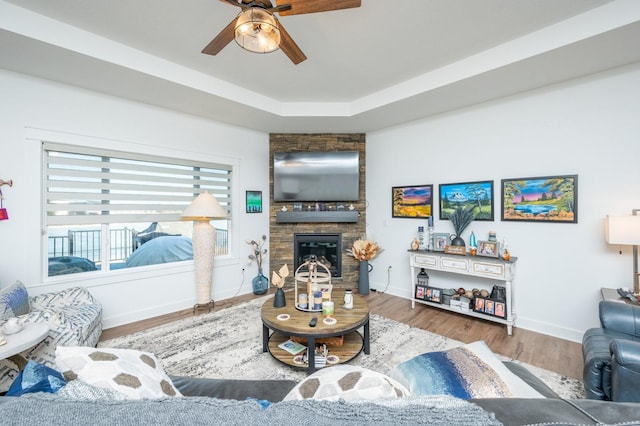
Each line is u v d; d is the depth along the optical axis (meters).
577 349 2.38
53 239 2.66
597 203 2.45
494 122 3.05
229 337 2.58
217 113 3.44
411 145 3.81
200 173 3.65
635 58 2.21
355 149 4.34
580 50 2.09
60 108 2.61
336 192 4.15
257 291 3.98
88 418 0.49
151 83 2.63
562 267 2.62
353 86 3.11
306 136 4.32
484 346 1.17
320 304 2.31
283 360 2.05
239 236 4.00
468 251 3.13
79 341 1.95
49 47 2.05
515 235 2.90
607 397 1.42
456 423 0.48
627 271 2.31
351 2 1.51
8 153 2.37
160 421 0.49
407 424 0.48
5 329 1.57
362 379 0.79
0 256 2.34
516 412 0.54
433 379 0.94
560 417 0.51
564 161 2.61
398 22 2.06
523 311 2.84
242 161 4.04
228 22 2.07
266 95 3.35
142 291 3.10
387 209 4.11
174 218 3.41
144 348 2.37
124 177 3.02
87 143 2.75
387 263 4.11
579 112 2.53
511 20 2.03
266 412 0.53
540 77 2.53
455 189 3.36
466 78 2.55
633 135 2.29
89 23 2.07
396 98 3.07
